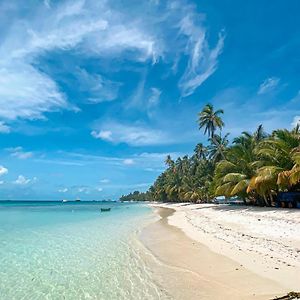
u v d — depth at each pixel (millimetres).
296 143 31219
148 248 16562
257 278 9617
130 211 67375
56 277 11422
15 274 11852
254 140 40844
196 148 80812
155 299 8844
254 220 24219
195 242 17188
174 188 101688
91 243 18609
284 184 30984
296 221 20859
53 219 40250
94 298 9211
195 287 9531
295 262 10914
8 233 23891
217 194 42250
